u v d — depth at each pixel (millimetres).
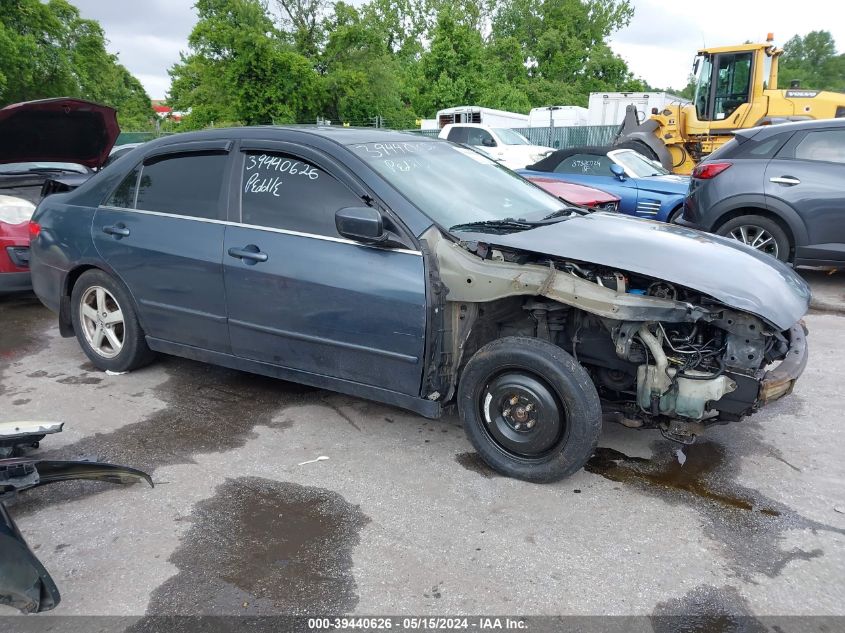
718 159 7227
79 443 3701
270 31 32062
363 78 30812
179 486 3254
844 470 3398
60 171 7734
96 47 40781
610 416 3340
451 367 3408
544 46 54562
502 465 3297
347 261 3410
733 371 2979
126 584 2549
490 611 2391
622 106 25500
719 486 3246
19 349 5336
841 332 5641
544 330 3314
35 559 2209
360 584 2535
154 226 4148
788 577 2570
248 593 2492
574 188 7996
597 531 2871
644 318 2891
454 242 3293
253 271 3697
